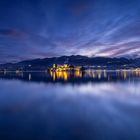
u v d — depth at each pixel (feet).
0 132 53.78
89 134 51.44
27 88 195.11
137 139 47.44
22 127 58.29
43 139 48.70
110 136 49.73
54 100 113.91
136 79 317.83
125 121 62.85
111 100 109.29
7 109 86.43
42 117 70.54
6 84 248.52
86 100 111.55
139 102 100.94
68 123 62.03
